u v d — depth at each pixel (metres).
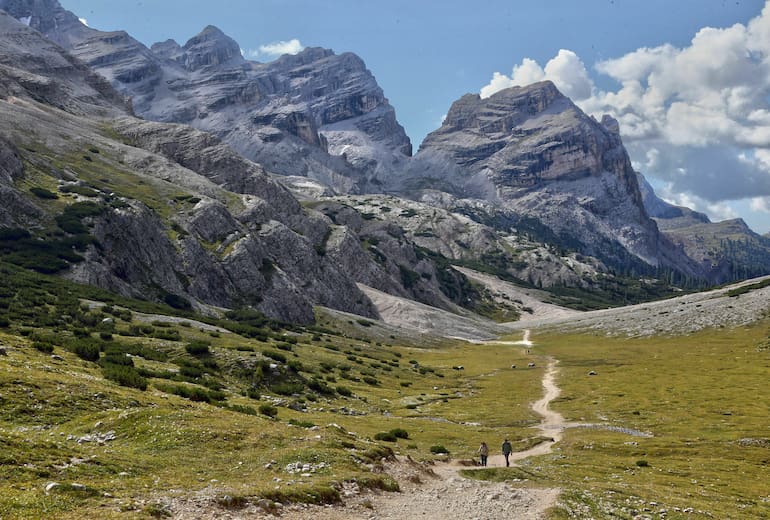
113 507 22.38
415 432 67.38
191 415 40.69
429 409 89.00
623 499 38.12
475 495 35.50
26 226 137.88
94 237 142.25
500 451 61.53
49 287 104.81
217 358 81.12
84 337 76.62
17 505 20.58
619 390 107.38
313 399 78.44
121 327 89.81
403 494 34.75
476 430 72.19
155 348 80.88
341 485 32.16
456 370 139.25
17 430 34.06
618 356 162.00
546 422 81.88
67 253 131.12
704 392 101.69
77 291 109.62
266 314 175.88
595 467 53.19
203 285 168.00
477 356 170.00
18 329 70.38
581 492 38.25
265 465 33.59
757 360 136.25
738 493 45.47
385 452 42.44
